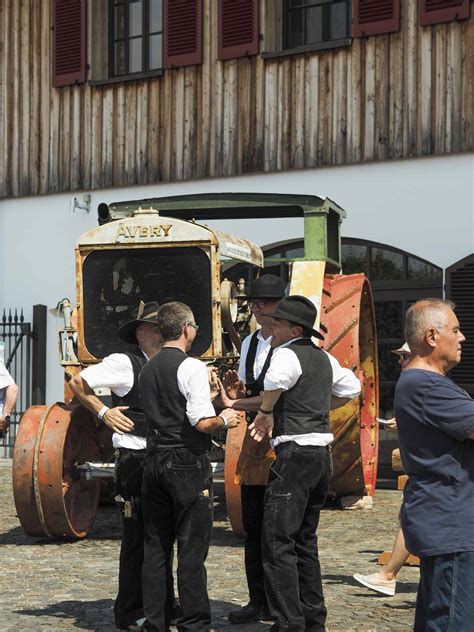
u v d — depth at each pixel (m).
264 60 14.09
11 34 16.44
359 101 13.29
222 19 14.37
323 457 5.65
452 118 12.60
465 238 12.49
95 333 8.77
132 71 15.52
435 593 4.24
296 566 5.55
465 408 4.24
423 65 12.82
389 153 13.03
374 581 6.72
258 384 6.29
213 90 14.50
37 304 16.00
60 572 7.52
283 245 13.96
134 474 5.94
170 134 14.87
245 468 6.18
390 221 13.02
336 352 9.80
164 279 8.61
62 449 8.51
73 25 15.80
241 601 6.62
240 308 9.10
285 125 13.89
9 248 16.33
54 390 15.73
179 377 5.58
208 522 5.61
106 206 9.38
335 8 13.73
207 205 10.05
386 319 13.09
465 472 4.28
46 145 16.06
